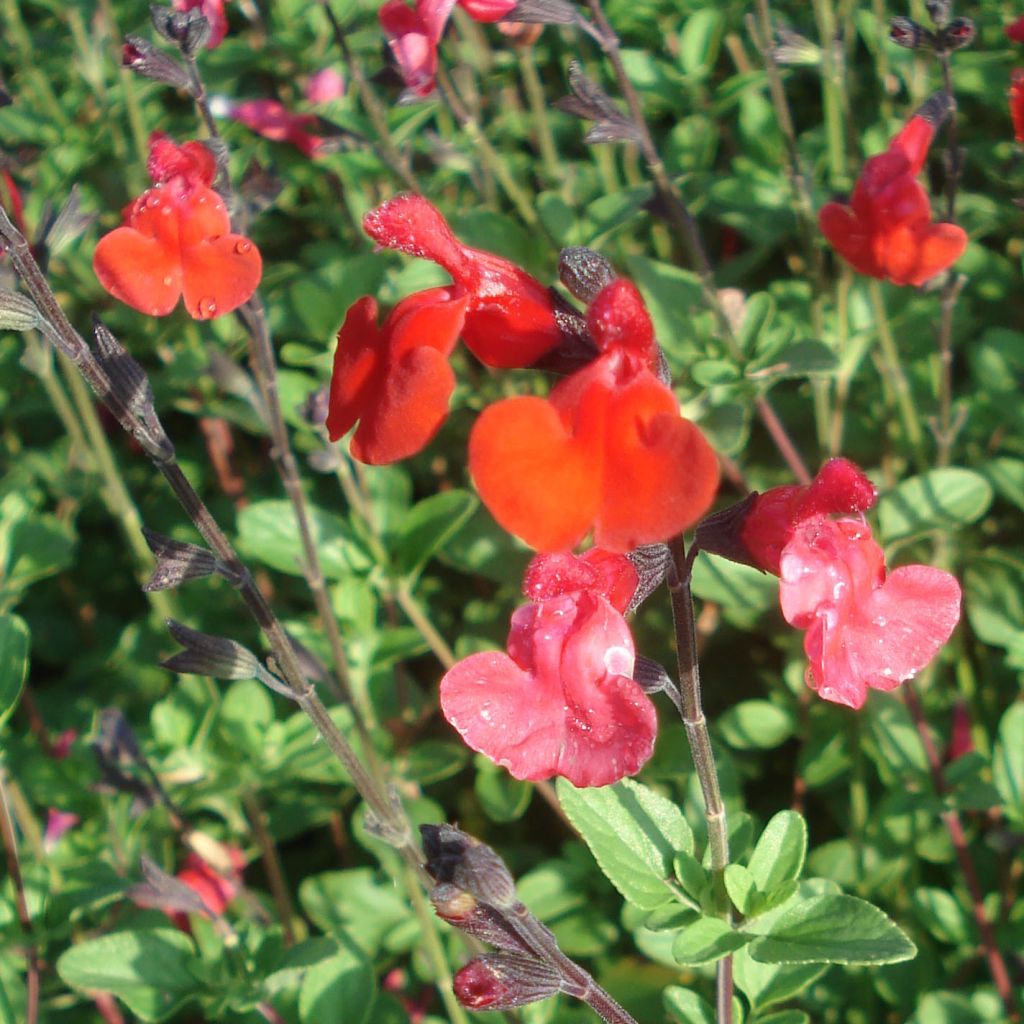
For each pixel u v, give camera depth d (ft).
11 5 0.99
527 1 0.68
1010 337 0.77
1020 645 0.72
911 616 0.43
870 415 0.87
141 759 0.67
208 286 0.59
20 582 0.76
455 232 0.81
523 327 0.42
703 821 0.66
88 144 0.94
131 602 1.05
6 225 0.45
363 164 0.83
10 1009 0.65
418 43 0.71
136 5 1.03
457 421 0.91
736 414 0.72
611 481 0.36
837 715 0.74
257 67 0.98
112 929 0.70
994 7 0.94
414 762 0.73
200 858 0.70
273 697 0.82
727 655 0.86
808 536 0.43
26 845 0.75
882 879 0.69
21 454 0.98
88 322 0.99
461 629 0.91
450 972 0.68
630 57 0.86
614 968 0.71
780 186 0.83
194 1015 0.75
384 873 0.73
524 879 0.73
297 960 0.58
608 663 0.41
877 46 0.89
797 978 0.51
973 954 0.68
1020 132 0.66
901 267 0.65
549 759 0.40
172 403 0.90
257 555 0.73
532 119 0.97
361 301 0.43
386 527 0.75
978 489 0.72
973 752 0.68
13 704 0.61
